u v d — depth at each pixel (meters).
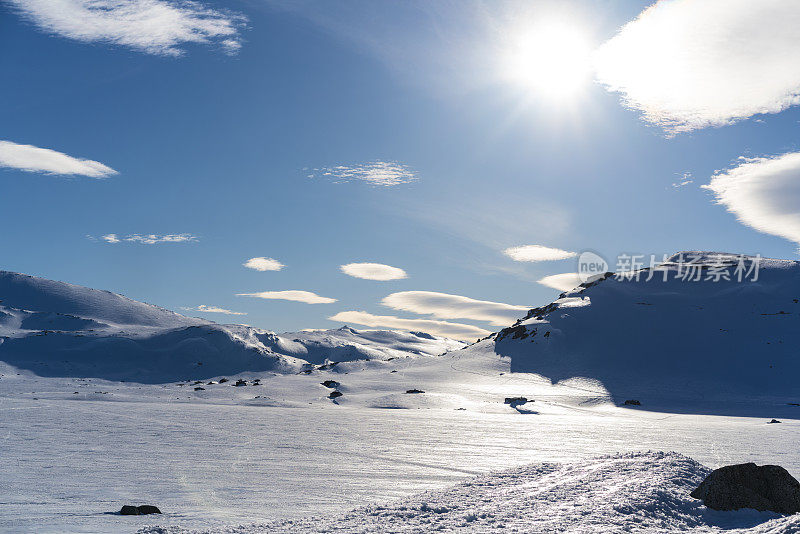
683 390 144.25
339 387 141.88
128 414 78.12
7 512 21.92
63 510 22.58
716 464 38.34
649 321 189.50
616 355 173.25
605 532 12.56
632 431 67.00
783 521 13.65
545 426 72.25
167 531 14.27
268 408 99.12
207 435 56.12
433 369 174.12
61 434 53.69
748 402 129.88
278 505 24.28
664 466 18.77
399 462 39.75
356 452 45.06
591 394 139.25
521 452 45.75
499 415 93.62
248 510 22.88
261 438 54.34
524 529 12.98
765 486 15.62
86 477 31.86
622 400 131.50
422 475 34.09
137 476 32.50
